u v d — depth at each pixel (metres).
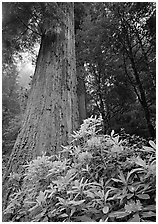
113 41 5.96
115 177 1.12
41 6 2.50
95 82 6.76
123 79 6.42
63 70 2.30
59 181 1.00
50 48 2.48
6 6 2.60
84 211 0.92
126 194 0.87
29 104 2.14
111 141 1.25
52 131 1.87
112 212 0.86
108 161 1.19
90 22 5.77
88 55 5.99
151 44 5.88
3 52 3.40
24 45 3.47
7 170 1.73
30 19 2.74
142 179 0.92
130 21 5.79
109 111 6.84
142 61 6.01
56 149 1.77
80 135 1.40
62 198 0.98
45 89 2.14
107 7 5.72
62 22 2.65
